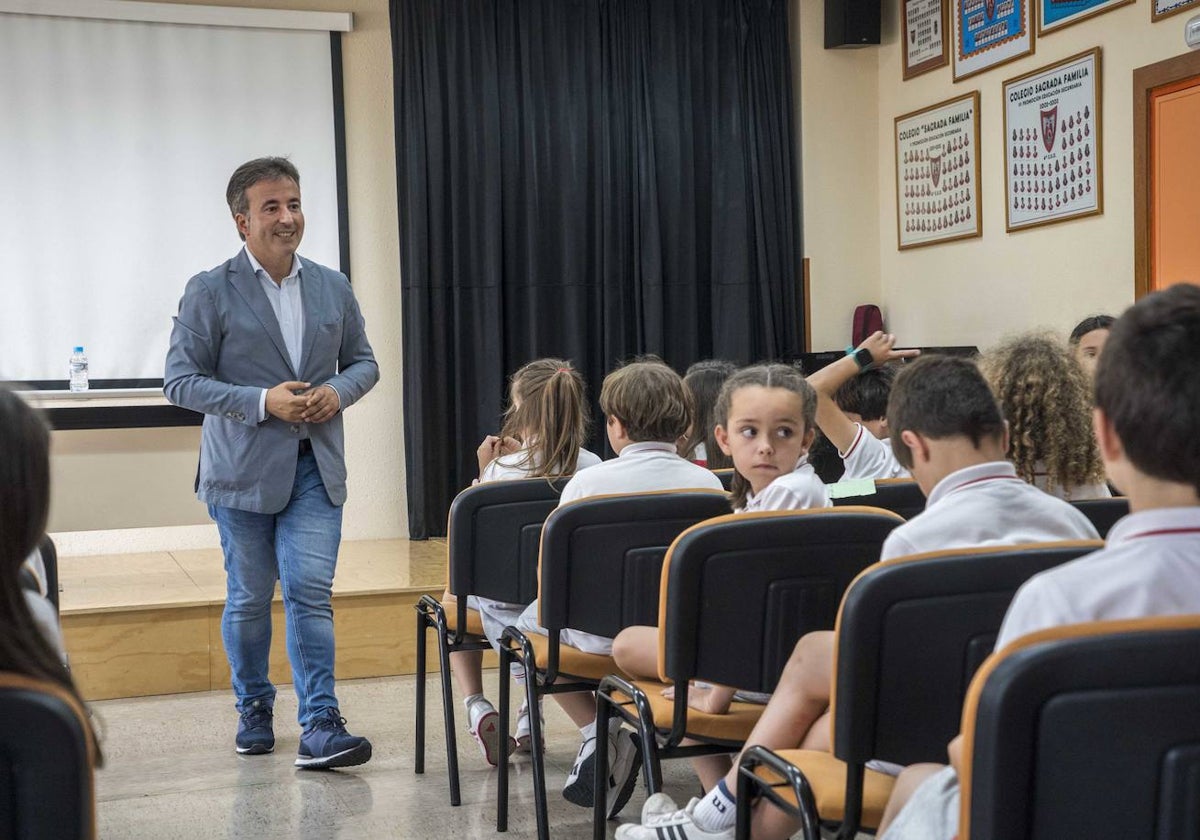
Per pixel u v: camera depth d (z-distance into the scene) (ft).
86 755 3.57
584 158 22.11
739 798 5.77
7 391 3.91
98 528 19.57
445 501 21.76
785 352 23.29
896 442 5.73
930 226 22.07
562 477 9.45
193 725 12.94
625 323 22.66
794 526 6.28
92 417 19.01
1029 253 19.66
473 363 21.83
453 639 10.65
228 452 11.16
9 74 19.56
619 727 9.32
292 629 11.28
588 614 7.93
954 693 5.00
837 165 23.39
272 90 20.81
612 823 9.50
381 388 21.90
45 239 19.79
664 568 6.40
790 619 6.41
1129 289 17.61
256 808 10.21
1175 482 3.58
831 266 23.43
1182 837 3.33
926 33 21.84
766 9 22.93
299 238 11.34
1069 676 3.25
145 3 20.01
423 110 21.29
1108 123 17.83
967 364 5.58
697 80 22.75
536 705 8.53
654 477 8.58
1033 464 7.08
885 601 4.84
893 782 5.44
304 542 11.25
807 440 7.76
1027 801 3.31
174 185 20.35
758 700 7.26
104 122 20.01
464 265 21.66
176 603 14.34
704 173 22.95
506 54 21.72
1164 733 3.30
